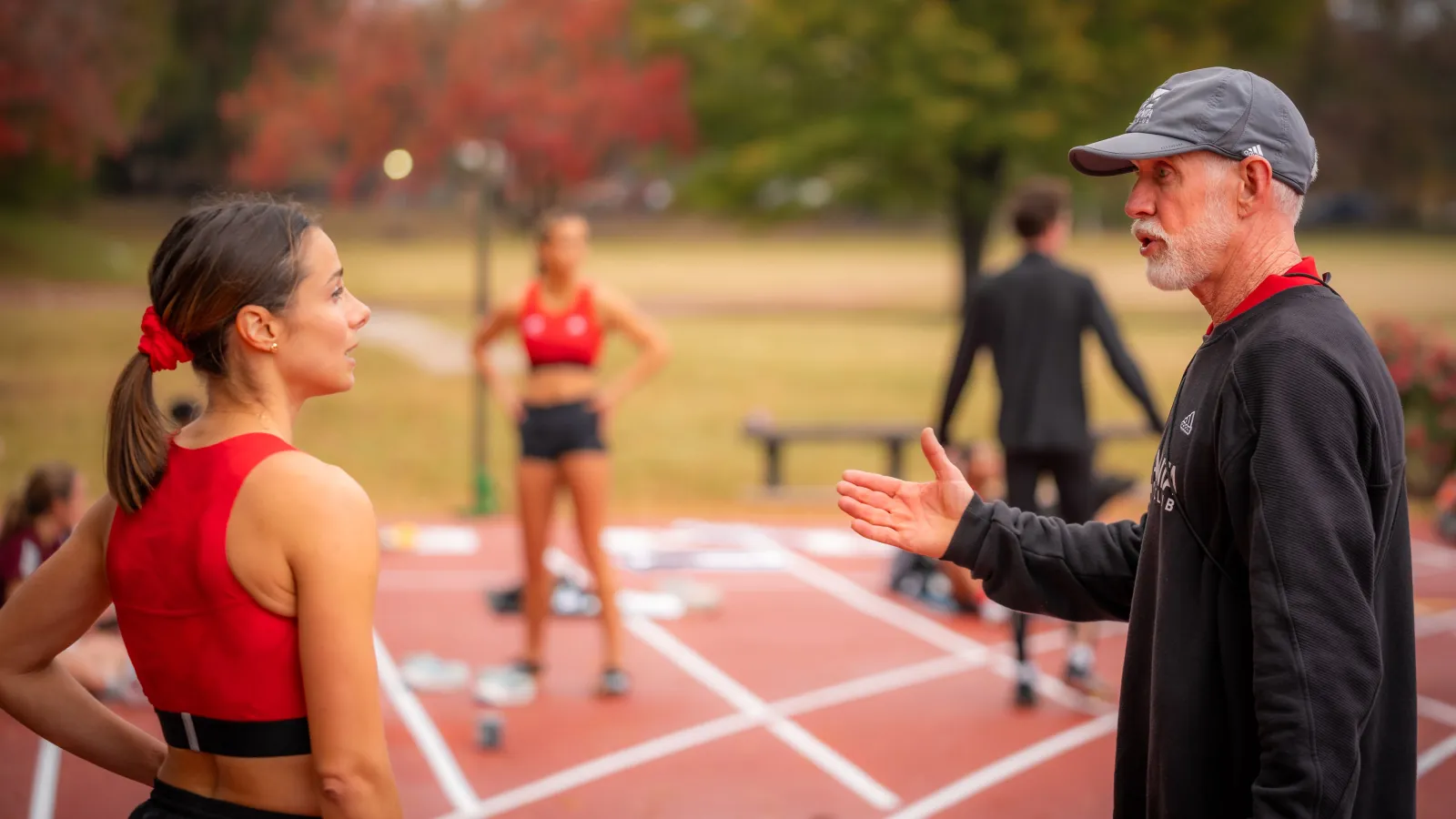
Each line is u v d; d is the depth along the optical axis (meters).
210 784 2.00
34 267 41.25
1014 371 6.00
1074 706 6.14
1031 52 31.28
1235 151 2.15
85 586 2.09
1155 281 2.26
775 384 21.08
